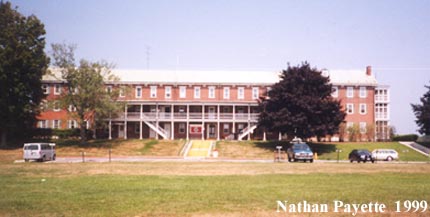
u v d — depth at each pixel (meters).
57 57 71.12
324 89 68.88
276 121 66.94
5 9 70.12
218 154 66.19
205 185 24.83
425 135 78.25
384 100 91.06
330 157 64.25
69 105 71.94
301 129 67.38
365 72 90.00
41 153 50.25
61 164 41.84
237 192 22.02
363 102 86.00
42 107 71.06
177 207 18.06
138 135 85.06
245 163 45.03
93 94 70.75
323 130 66.50
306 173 32.69
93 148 68.81
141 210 17.47
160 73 88.62
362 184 25.50
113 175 30.73
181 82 85.19
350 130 79.88
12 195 21.03
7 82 67.12
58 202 19.14
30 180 27.31
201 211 17.33
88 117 75.94
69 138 78.50
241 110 85.62
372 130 80.31
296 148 51.41
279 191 22.39
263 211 17.39
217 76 88.25
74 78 70.88
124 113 80.81
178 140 74.56
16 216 16.50
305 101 66.31
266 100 70.19
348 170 35.62
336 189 23.22
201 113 83.44
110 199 19.88
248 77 88.19
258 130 83.88
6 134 72.25
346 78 87.50
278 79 87.50
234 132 82.56
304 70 68.50
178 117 82.75
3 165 40.34
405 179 28.39
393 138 80.56
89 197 20.42
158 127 80.88
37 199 19.89
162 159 56.62
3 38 68.44
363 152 52.97
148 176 30.00
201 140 75.25
